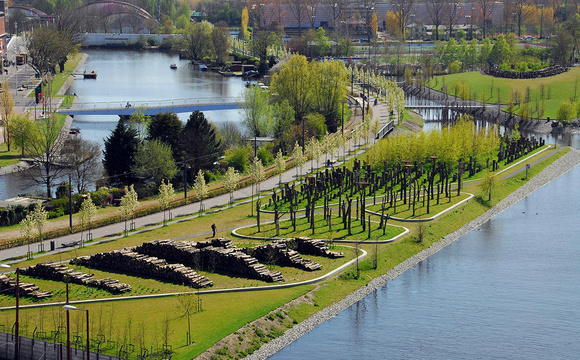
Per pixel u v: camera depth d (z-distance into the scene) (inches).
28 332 4660.4
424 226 7224.4
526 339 5137.8
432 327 5285.4
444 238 7175.2
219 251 5910.4
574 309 5620.1
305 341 4997.5
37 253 6314.0
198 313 5049.2
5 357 4407.0
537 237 7308.1
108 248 6432.1
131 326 4783.5
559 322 5403.5
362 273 6077.8
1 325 4761.3
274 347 4857.3
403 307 5600.4
